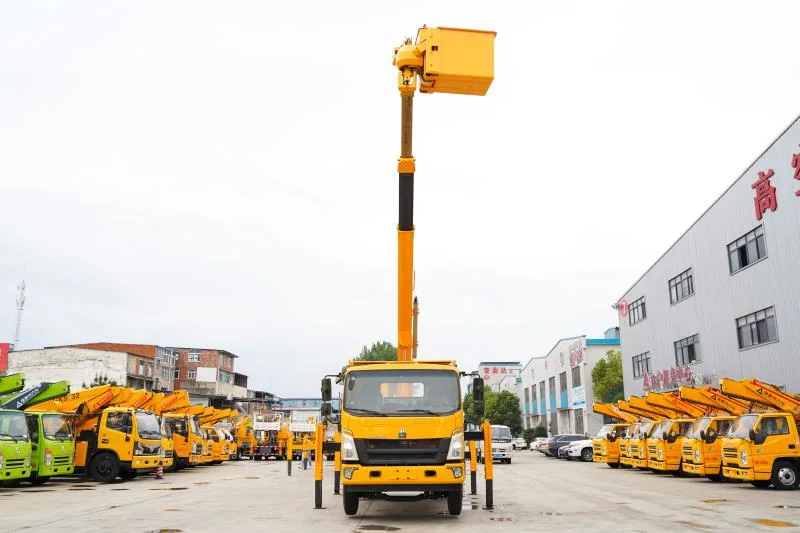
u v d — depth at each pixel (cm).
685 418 2397
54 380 5875
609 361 5366
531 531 992
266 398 9519
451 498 1160
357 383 1145
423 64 1202
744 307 2875
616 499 1498
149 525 1078
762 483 1856
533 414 8031
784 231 2506
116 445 2111
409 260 1346
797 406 1850
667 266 3888
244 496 1617
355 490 1087
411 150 1304
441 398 1129
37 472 1889
